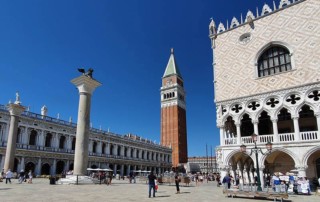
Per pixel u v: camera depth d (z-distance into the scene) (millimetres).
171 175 39344
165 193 21297
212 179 72625
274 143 27016
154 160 106875
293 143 25812
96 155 76500
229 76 32750
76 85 30047
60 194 17125
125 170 90312
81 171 27750
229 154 29938
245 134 33500
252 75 30734
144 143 101812
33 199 14281
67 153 67500
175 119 122312
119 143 88500
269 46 30484
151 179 17922
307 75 26547
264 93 29016
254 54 31281
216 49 35250
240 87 31328
